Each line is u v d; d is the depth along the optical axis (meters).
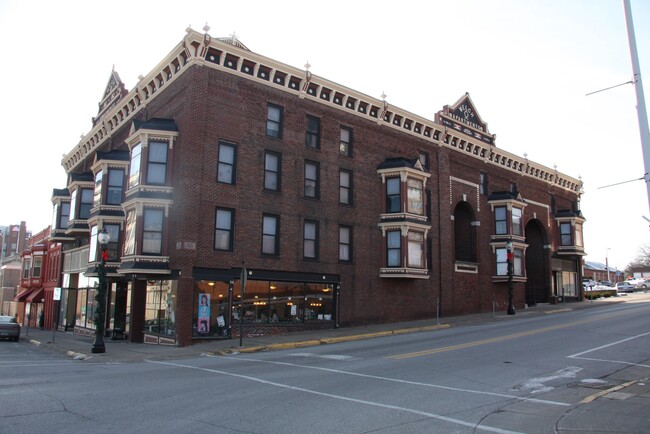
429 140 37.25
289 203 28.56
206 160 25.52
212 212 25.41
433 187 37.09
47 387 12.14
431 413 9.84
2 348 27.31
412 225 32.66
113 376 14.14
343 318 30.27
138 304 27.47
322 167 30.47
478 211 41.31
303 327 28.30
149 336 26.28
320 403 10.48
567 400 11.20
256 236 26.92
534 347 19.39
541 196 50.16
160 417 9.17
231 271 25.66
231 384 12.63
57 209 41.78
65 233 40.56
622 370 14.91
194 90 25.44
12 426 8.44
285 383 12.79
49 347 26.89
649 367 15.36
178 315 23.92
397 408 10.18
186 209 24.55
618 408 10.09
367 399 10.96
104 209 31.28
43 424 8.59
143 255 24.98
